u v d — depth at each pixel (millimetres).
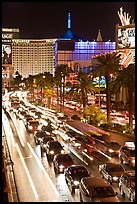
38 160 38906
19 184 29562
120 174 28125
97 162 36938
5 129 65562
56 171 32812
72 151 43406
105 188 22438
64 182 29969
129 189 24188
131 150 35625
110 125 63812
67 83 144250
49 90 136250
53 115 84375
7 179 29641
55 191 27375
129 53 115938
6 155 38750
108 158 38656
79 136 44125
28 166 36000
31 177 31703
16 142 51312
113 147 40000
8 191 26062
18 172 33562
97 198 21594
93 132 46500
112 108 107125
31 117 72938
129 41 116125
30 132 61469
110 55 64562
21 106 115500
